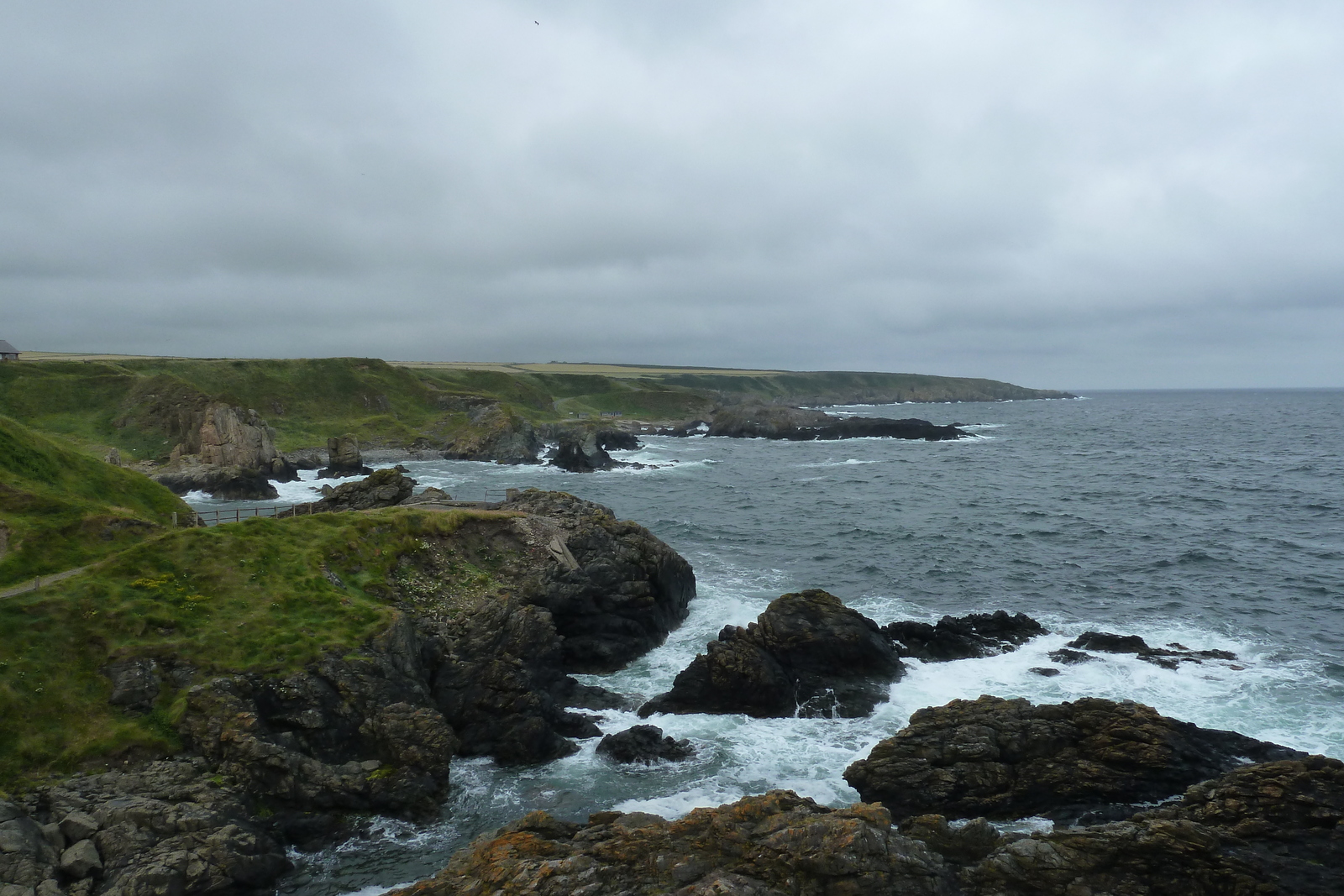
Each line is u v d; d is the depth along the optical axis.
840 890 16.84
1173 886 18.42
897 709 31.09
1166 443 147.75
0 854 17.91
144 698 24.66
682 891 16.45
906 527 66.12
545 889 17.19
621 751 27.98
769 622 33.50
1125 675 33.12
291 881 21.27
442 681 30.11
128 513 36.12
